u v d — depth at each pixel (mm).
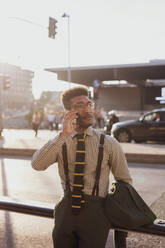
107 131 18828
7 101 157625
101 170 1979
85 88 2045
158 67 42781
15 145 13336
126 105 56750
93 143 1980
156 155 10133
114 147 2006
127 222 1917
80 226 1900
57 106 41188
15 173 8539
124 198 1971
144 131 15539
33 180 7621
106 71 46312
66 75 49625
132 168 9234
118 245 2400
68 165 2000
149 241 3832
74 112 1903
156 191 6438
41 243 3783
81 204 1910
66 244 1945
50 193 6336
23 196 6105
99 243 1894
